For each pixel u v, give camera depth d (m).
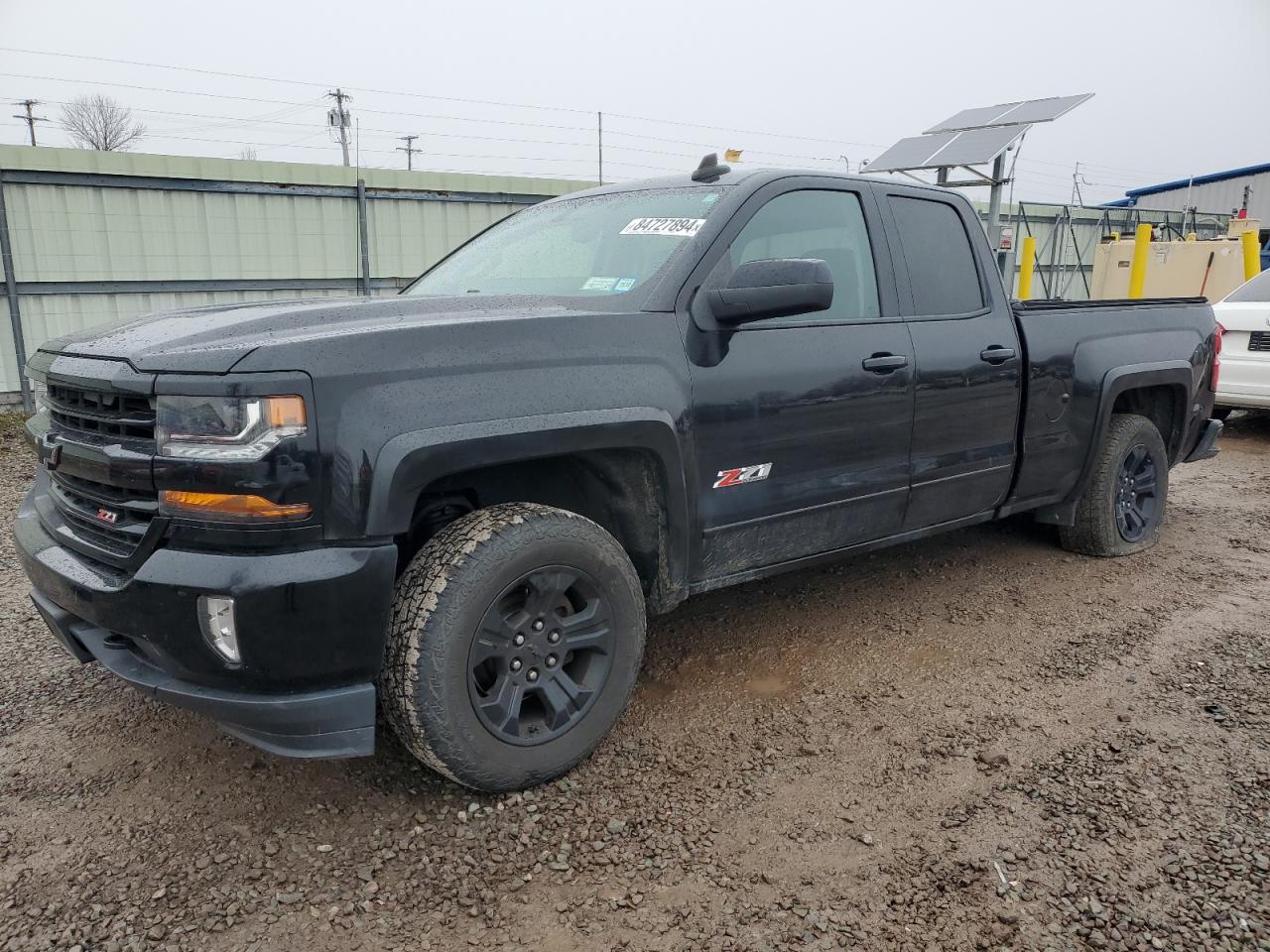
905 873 2.26
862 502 3.38
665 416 2.70
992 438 3.86
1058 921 2.08
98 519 2.35
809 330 3.15
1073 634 3.77
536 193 13.16
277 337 2.23
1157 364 4.62
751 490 3.02
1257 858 2.29
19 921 2.07
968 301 3.82
